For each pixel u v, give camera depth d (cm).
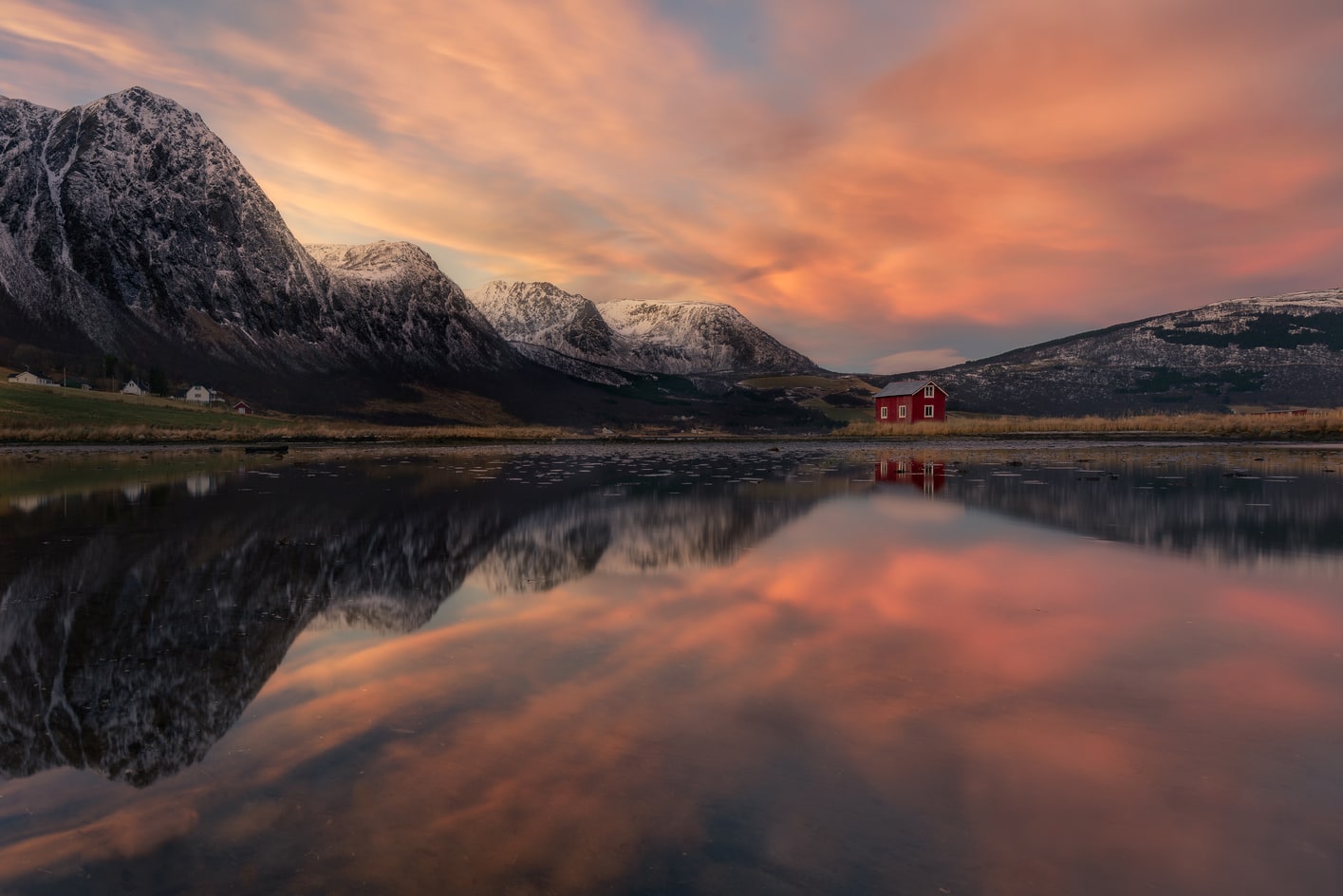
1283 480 1953
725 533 1153
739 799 339
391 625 632
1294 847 299
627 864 291
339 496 1706
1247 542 1038
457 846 304
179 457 3350
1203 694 464
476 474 2473
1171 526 1191
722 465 2952
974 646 565
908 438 5894
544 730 414
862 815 325
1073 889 274
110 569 873
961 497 1634
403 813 329
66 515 1357
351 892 275
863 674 503
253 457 3403
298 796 345
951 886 276
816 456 3672
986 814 325
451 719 430
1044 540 1071
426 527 1230
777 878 281
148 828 322
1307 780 352
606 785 352
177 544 1052
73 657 551
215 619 656
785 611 675
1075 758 377
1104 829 314
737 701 454
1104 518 1283
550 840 307
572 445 5053
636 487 1961
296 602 719
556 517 1357
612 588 777
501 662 533
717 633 604
